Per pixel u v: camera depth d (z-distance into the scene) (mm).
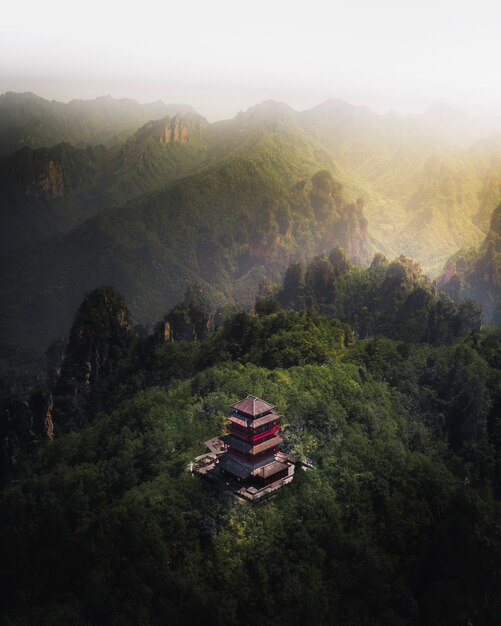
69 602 67000
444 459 101125
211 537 70062
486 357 130000
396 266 187375
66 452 100062
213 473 78125
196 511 72188
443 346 138500
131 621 63312
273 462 77938
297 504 74500
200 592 65000
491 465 102812
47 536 73938
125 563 68000
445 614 72938
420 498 82562
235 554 68500
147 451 84750
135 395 118625
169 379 128375
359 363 118375
